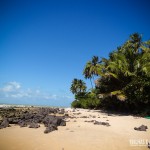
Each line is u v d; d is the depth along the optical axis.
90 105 37.50
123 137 9.47
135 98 24.20
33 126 11.73
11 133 9.91
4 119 13.34
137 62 25.97
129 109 26.48
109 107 30.81
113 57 29.70
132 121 16.23
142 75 24.52
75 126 12.55
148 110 22.20
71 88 65.38
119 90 25.73
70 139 8.65
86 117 18.95
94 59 51.41
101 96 27.27
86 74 51.88
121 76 26.62
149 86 22.97
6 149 7.07
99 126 12.81
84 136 9.36
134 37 36.56
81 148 7.34
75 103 44.50
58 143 7.94
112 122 15.23
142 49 29.30
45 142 8.08
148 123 15.09
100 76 28.12
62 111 26.12
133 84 23.88
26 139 8.59
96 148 7.41
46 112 23.98
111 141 8.55
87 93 50.34
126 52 28.11
